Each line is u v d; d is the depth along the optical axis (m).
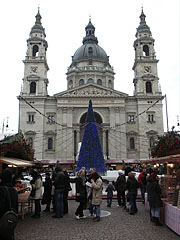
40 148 68.88
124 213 15.70
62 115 70.94
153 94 74.19
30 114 71.00
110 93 72.31
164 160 20.44
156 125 71.19
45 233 11.27
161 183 15.02
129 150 70.00
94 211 15.22
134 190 15.57
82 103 71.50
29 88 73.44
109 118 71.31
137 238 10.45
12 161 16.34
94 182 13.71
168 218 12.26
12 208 7.88
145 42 78.62
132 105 73.38
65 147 68.69
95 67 87.69
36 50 79.81
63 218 14.41
